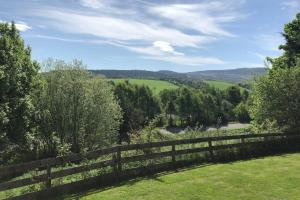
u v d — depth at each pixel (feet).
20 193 40.34
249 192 42.04
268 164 59.41
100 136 130.11
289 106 91.35
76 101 127.54
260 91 94.17
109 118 135.23
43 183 40.91
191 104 382.22
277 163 60.34
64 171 41.75
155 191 42.37
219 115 390.42
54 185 41.39
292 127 91.91
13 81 80.38
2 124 74.54
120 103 248.73
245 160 64.64
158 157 54.65
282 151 77.56
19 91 83.20
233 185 45.06
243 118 395.75
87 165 44.83
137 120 238.48
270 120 93.56
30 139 87.61
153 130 67.82
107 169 48.47
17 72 81.87
